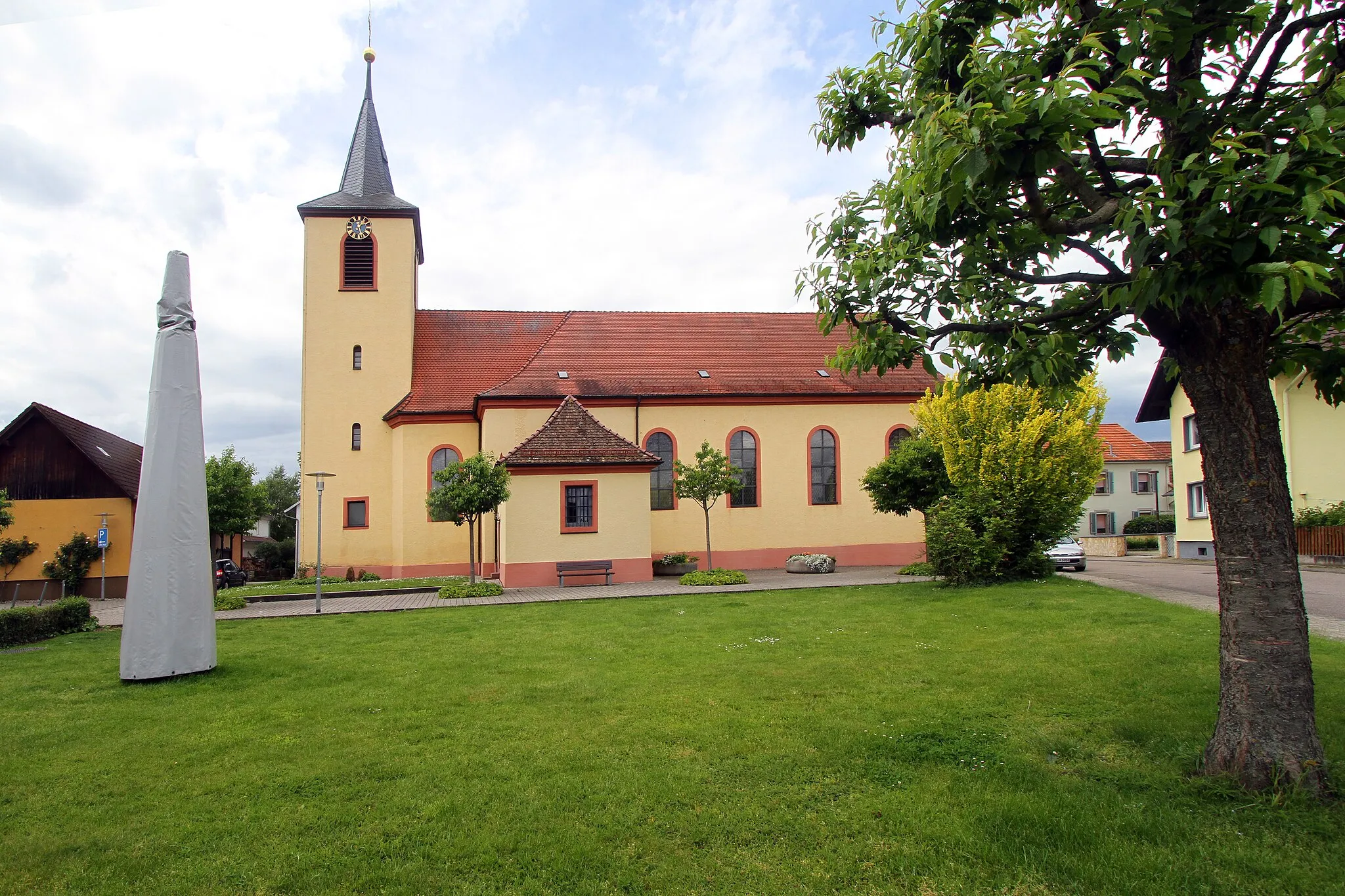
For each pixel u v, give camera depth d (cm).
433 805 546
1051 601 1466
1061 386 749
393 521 2873
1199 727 654
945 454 2000
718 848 475
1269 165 414
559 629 1370
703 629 1311
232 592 2177
